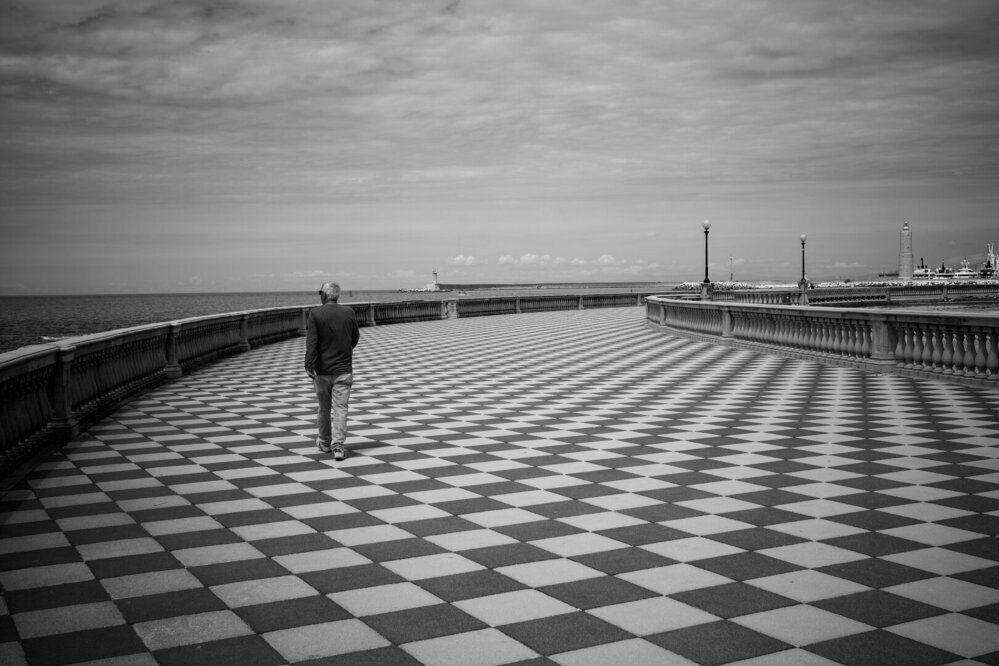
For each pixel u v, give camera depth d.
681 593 4.93
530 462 8.70
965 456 8.70
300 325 31.23
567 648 4.20
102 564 5.59
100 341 12.16
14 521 6.66
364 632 4.44
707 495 7.21
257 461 8.95
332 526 6.44
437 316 42.19
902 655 4.08
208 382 16.56
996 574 5.17
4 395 8.69
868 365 16.95
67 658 4.16
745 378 16.25
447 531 6.26
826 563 5.41
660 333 30.19
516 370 18.36
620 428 10.74
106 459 9.12
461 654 4.15
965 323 14.35
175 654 4.19
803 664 3.99
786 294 56.25
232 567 5.51
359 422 11.56
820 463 8.45
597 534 6.12
